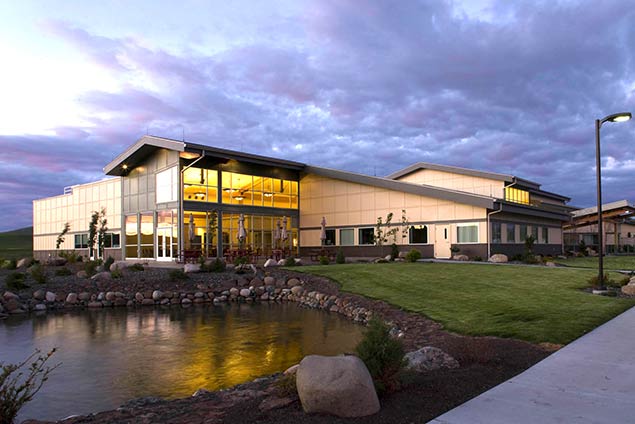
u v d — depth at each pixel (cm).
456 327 1064
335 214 3684
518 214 3291
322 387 491
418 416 486
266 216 3653
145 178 3419
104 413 585
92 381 830
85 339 1216
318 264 2803
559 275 1928
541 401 530
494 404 520
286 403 542
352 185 3578
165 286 2072
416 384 595
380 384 550
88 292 1956
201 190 3206
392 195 3344
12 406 518
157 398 674
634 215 4375
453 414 490
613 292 1425
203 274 2303
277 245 3688
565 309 1152
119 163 3416
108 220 3944
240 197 3459
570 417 481
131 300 1922
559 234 4169
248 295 2041
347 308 1608
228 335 1253
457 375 637
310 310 1722
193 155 3066
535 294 1423
